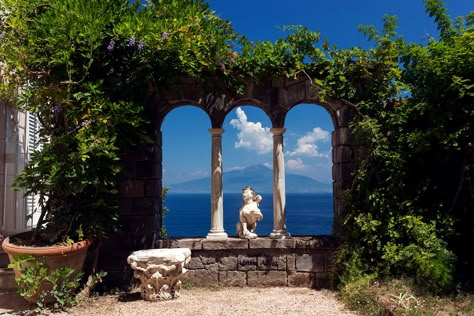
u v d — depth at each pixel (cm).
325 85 754
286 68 775
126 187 772
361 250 708
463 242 701
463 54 642
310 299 676
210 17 755
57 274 603
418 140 698
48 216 694
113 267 761
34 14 715
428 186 726
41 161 647
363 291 631
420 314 523
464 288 604
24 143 862
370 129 718
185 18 720
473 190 690
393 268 683
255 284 761
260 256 768
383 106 759
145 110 766
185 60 721
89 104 677
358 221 707
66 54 662
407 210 715
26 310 608
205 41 732
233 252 766
